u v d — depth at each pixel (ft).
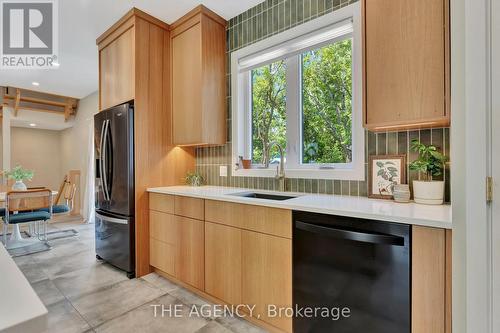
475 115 3.17
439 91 4.30
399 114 4.67
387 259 4.10
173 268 7.87
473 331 3.21
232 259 6.28
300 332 5.09
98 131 9.82
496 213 3.06
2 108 17.38
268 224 5.58
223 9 8.45
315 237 4.88
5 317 1.38
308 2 7.08
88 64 12.66
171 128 9.46
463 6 3.39
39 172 23.48
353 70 6.35
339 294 4.60
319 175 6.95
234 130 8.91
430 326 3.74
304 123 7.54
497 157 3.05
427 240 3.76
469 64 3.20
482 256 3.14
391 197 5.69
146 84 8.82
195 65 8.54
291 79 7.66
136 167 8.54
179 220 7.67
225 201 6.41
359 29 6.20
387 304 4.11
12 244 11.89
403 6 4.64
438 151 5.20
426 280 3.77
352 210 4.46
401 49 4.66
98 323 5.95
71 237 13.16
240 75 8.87
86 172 18.49
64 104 19.38
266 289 5.62
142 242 8.63
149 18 8.84
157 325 5.89
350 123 6.68
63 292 7.39
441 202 4.96
